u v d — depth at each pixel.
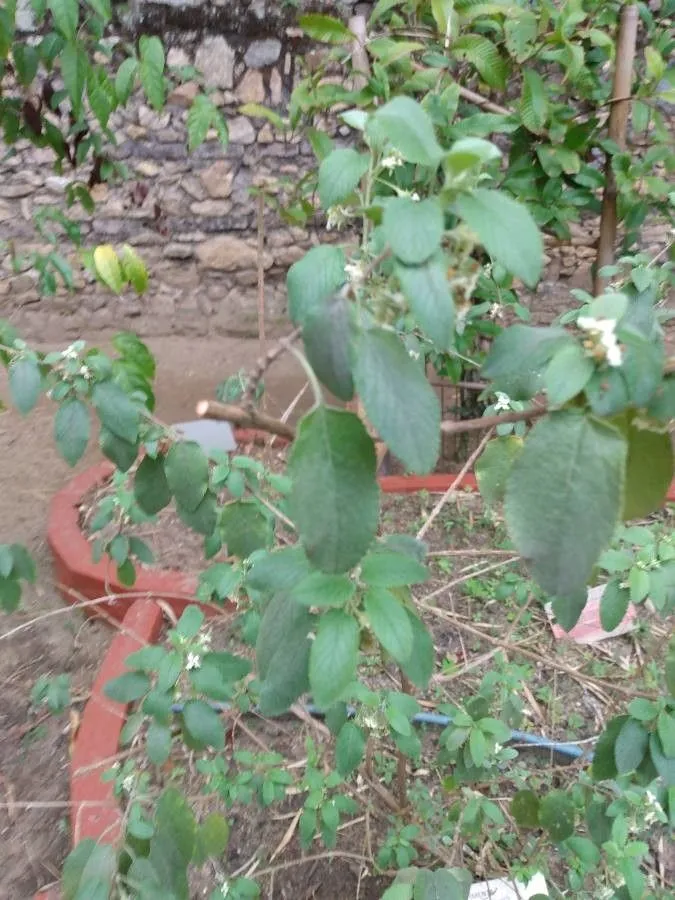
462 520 2.48
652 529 2.14
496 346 0.69
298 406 3.77
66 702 1.55
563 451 0.58
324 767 1.54
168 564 2.39
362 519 0.61
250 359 4.45
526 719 1.78
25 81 2.09
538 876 1.37
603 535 0.57
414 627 0.92
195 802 1.52
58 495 2.71
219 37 3.95
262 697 0.96
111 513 1.75
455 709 1.33
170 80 3.93
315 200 3.95
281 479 1.48
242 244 4.56
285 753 1.74
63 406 1.21
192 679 1.15
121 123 4.17
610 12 2.22
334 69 3.82
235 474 1.38
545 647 1.98
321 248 0.64
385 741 1.66
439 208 0.57
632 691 1.35
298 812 1.63
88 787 1.59
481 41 1.89
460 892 1.00
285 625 0.93
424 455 0.58
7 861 1.64
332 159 0.70
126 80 1.93
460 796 1.54
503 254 0.56
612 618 1.32
